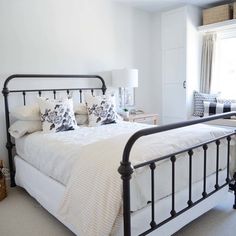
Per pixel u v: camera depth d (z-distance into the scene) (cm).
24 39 288
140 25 416
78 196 151
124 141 178
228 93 419
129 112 383
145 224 147
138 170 142
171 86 424
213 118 169
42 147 215
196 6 402
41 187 217
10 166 278
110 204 133
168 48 420
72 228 166
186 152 172
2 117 278
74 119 271
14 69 283
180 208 170
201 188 187
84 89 346
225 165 214
